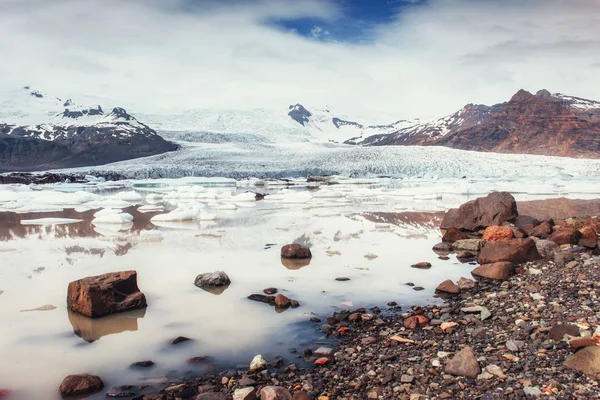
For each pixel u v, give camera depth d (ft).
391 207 60.64
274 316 17.51
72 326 16.58
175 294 20.48
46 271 24.97
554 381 10.92
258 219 47.65
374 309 18.10
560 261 24.30
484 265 23.21
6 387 12.10
